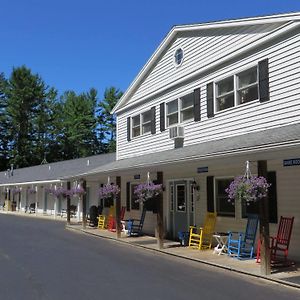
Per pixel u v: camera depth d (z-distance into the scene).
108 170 19.16
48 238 20.05
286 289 9.52
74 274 11.16
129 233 20.47
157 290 9.34
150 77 20.67
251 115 14.25
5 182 49.03
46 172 43.34
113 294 8.95
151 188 16.02
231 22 15.08
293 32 12.85
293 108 12.70
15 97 71.50
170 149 18.59
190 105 17.59
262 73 13.82
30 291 9.24
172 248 15.86
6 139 72.38
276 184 13.34
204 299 8.55
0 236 20.75
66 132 69.25
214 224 15.70
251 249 13.48
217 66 15.99
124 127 23.08
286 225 12.55
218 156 11.98
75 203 34.84
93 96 68.56
